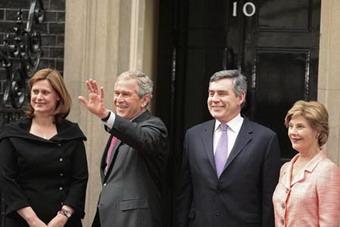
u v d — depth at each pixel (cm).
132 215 534
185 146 576
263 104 800
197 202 559
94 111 516
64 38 740
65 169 568
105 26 727
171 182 818
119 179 544
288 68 798
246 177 550
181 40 821
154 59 804
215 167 555
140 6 730
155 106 819
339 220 531
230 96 556
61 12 745
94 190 727
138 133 520
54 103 571
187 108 823
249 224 548
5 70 746
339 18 697
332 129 698
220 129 565
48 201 562
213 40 816
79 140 577
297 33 796
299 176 510
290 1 796
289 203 508
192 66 822
